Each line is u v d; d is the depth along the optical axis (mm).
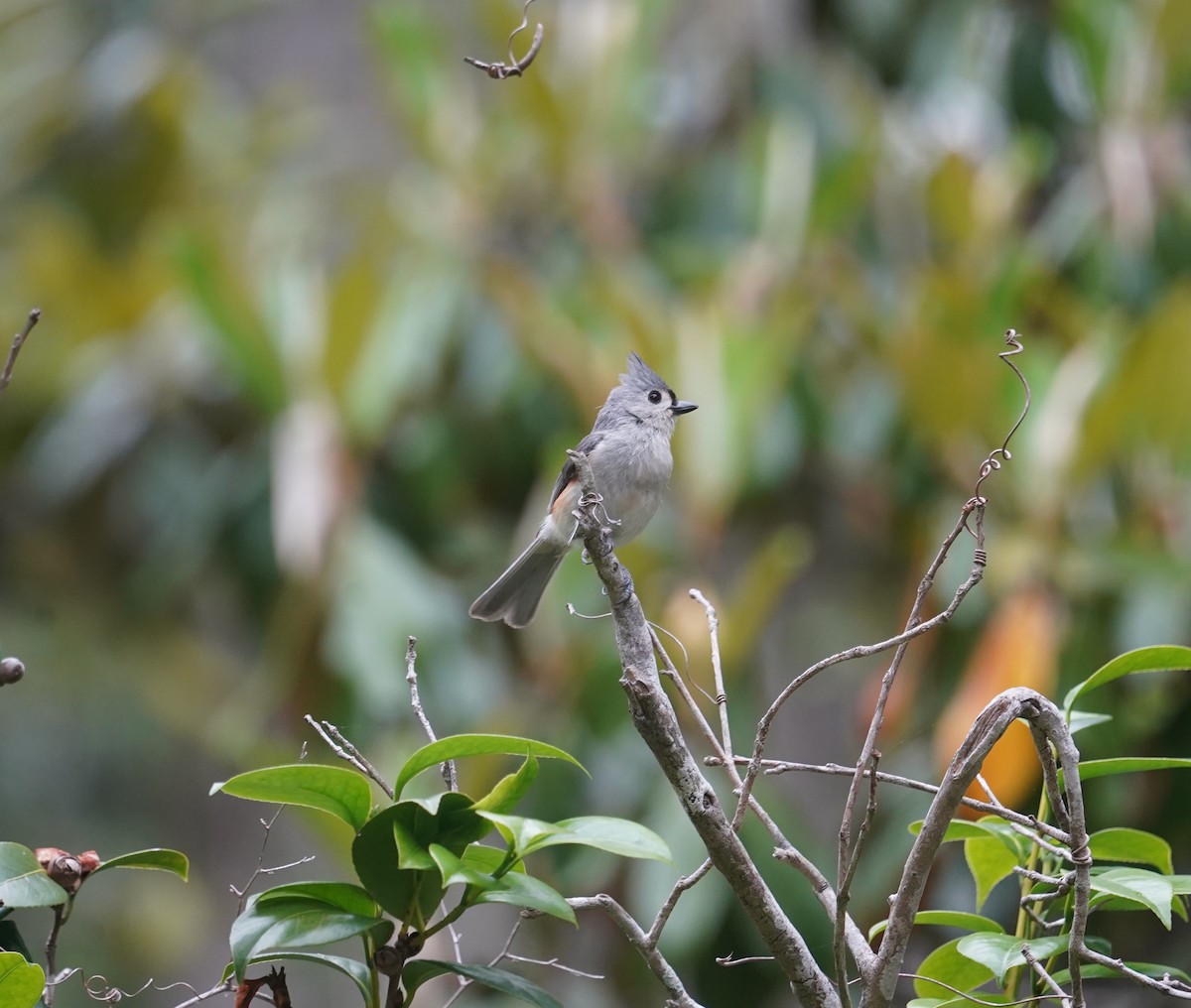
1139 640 9320
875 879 9031
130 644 14852
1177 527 10094
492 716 10328
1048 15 13461
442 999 8516
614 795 9891
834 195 12062
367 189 14234
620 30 13055
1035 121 13242
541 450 11828
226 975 4133
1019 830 4043
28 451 13789
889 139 13016
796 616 12922
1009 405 10328
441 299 11742
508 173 12969
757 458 10984
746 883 3918
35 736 14719
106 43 17141
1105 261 11695
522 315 11641
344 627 10406
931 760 9523
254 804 16047
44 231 14555
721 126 14062
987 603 9906
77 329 13625
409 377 11211
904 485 11156
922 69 13648
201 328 11711
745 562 12188
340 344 10914
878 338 11383
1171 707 9414
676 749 3969
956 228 11922
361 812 3809
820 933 9039
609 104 12914
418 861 3584
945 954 4242
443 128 12969
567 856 9672
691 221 13250
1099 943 4430
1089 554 9805
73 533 13875
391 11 13023
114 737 15070
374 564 10719
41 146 15922
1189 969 8648
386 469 11766
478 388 11805
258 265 13148
